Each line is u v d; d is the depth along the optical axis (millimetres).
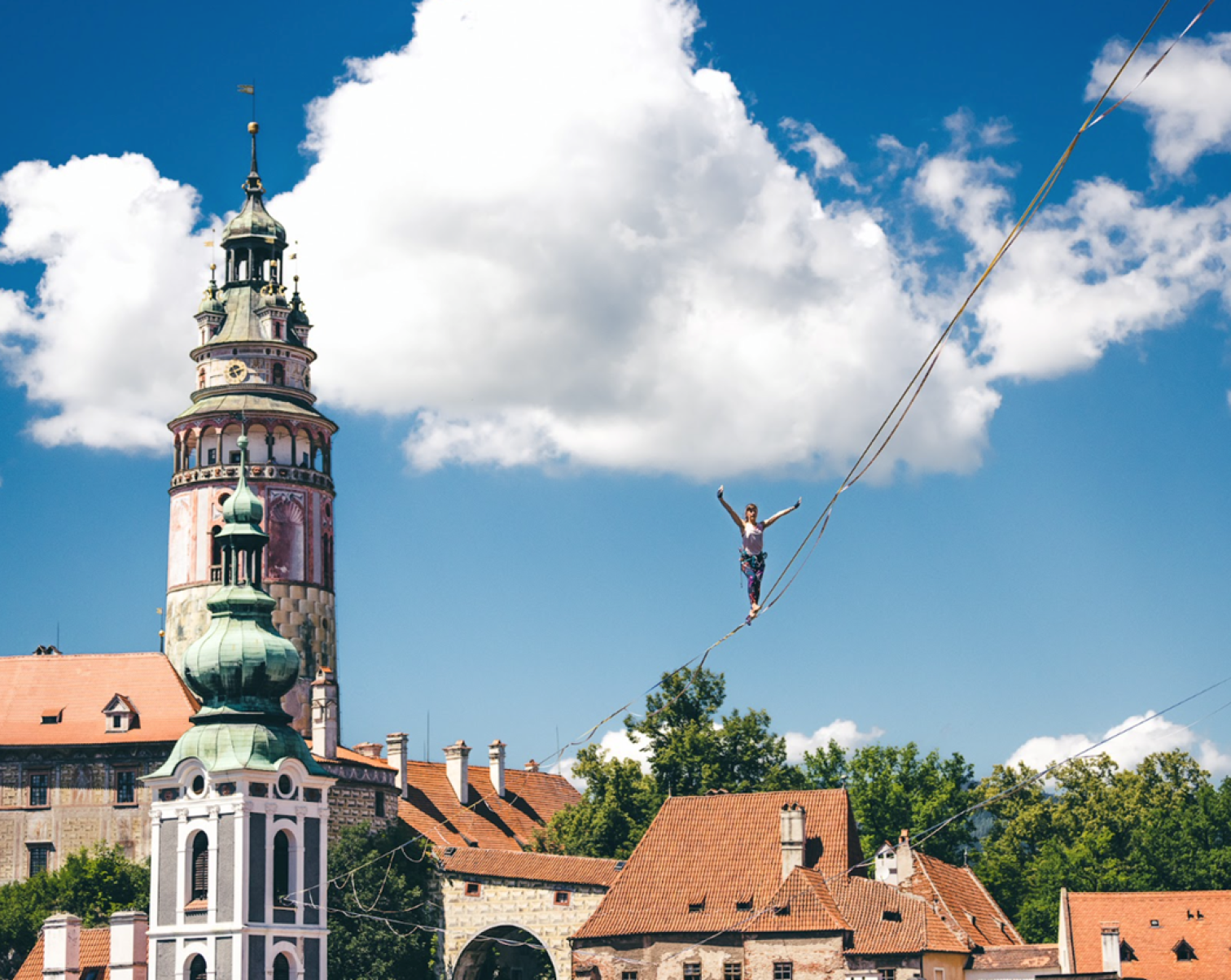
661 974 123250
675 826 131625
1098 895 128875
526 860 133625
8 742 130500
